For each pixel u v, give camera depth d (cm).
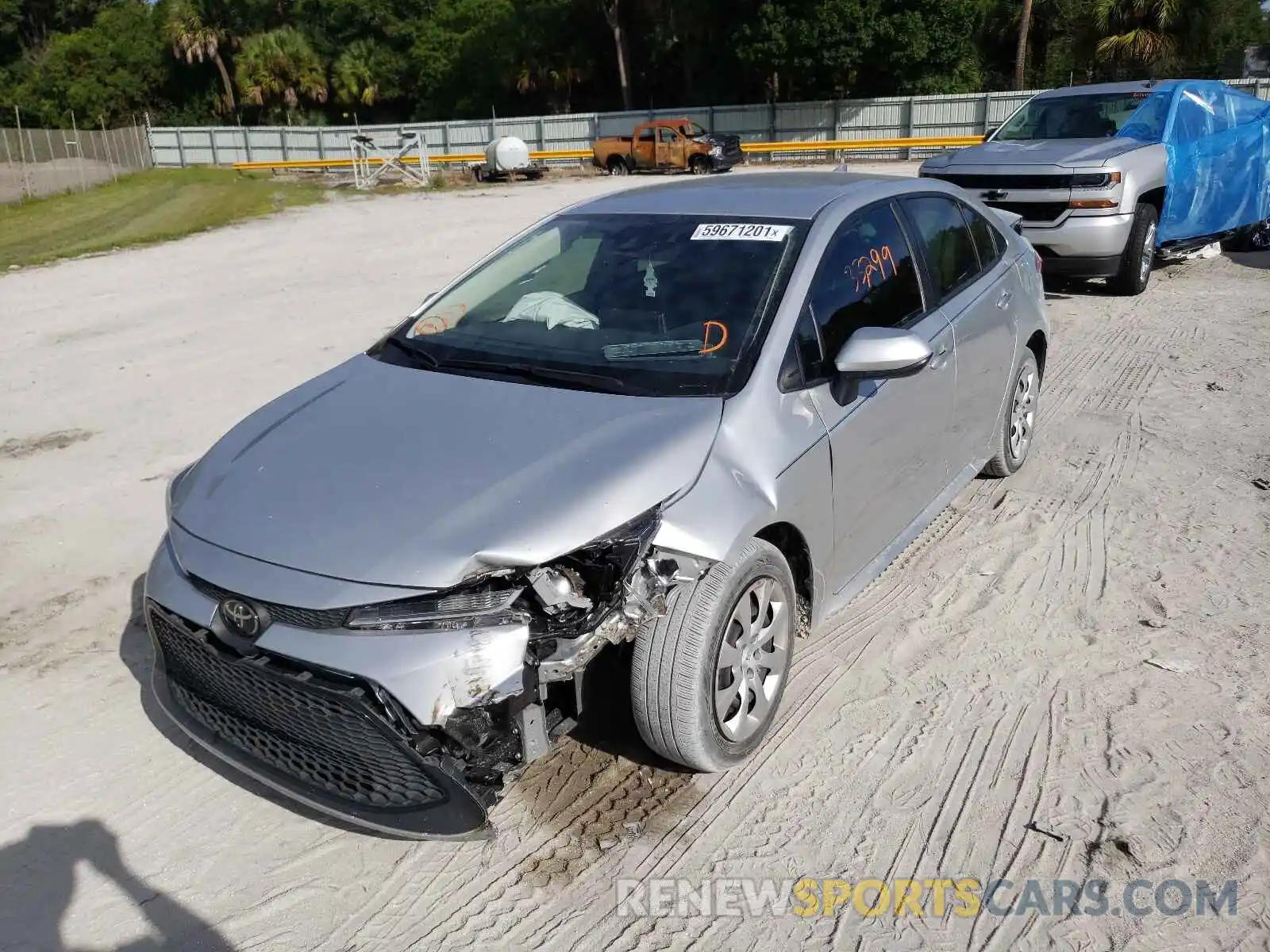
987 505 541
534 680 282
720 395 337
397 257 1465
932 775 337
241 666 287
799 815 322
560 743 358
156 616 315
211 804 337
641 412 331
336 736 283
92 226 2108
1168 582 455
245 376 837
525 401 344
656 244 409
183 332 1014
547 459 309
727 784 337
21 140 3127
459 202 2328
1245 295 968
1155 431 638
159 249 1669
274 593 282
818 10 3422
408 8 5212
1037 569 472
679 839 313
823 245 389
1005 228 557
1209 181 1036
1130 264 955
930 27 3447
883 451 397
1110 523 515
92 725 378
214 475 339
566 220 449
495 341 386
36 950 279
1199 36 3120
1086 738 352
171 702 332
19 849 317
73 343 988
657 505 302
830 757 347
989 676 390
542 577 281
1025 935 276
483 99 4947
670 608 310
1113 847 304
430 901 293
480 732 274
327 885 301
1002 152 986
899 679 390
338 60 5188
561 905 291
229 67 5594
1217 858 299
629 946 277
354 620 274
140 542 532
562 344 375
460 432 329
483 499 295
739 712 332
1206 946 271
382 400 359
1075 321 905
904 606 444
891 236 436
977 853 304
